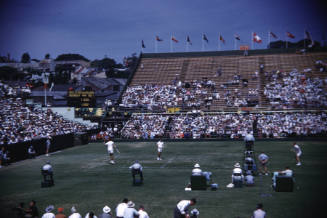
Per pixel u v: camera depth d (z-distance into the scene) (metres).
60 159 35.28
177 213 14.08
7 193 21.48
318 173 23.91
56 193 21.27
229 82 63.34
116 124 56.22
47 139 39.12
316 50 68.25
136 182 23.05
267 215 15.52
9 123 41.03
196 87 63.72
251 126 47.72
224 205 17.38
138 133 50.56
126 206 15.02
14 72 128.50
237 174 21.03
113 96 97.00
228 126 48.38
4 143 34.16
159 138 48.97
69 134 45.50
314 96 55.97
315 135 43.28
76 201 19.38
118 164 31.19
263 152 34.50
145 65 73.56
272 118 49.19
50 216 14.26
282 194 18.91
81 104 59.94
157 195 20.05
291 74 62.88
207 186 21.64
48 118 49.03
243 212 16.14
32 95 86.94
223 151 36.56
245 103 57.00
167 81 67.56
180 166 29.20
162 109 57.62
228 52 72.50
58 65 194.38
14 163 33.41
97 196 20.28
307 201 17.30
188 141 47.00
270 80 62.34
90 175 26.72
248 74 65.00
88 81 117.12
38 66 183.50
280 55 69.06
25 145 35.94
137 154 36.94
